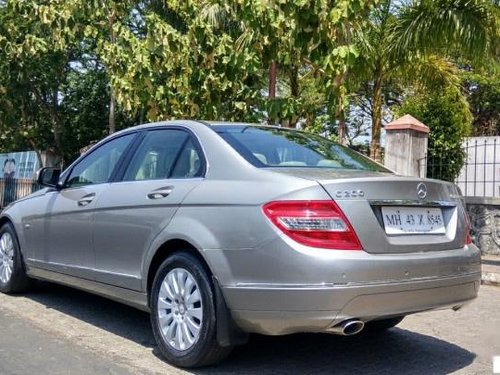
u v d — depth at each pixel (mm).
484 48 10312
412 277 4070
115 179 5465
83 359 4664
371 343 5289
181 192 4605
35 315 6004
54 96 20703
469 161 12219
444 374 4527
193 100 8453
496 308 6727
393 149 10773
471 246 4680
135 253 4910
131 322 5809
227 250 4121
